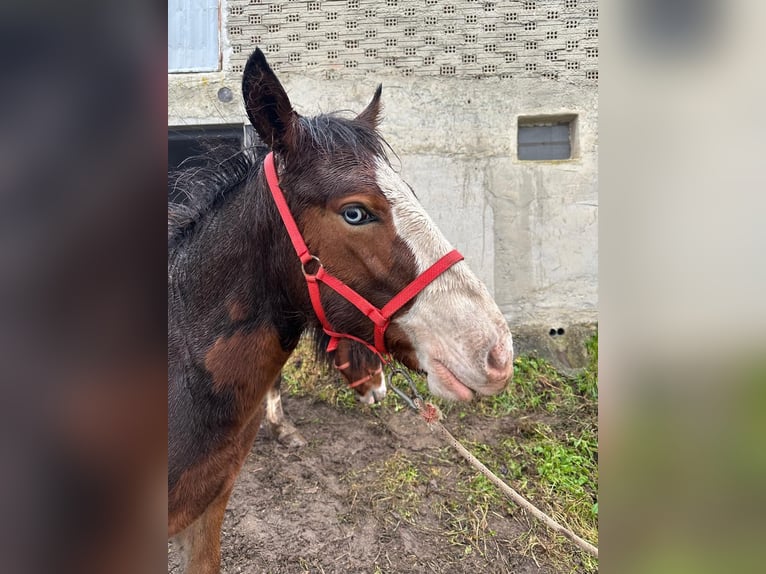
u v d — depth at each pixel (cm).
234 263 139
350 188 122
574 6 430
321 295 131
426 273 123
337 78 434
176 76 431
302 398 380
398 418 356
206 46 433
